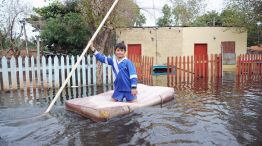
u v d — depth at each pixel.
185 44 21.30
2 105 6.98
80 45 16.16
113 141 4.05
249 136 4.27
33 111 6.10
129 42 21.09
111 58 6.08
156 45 21.31
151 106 5.99
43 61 10.33
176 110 5.82
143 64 13.39
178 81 12.37
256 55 15.16
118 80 5.86
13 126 4.86
